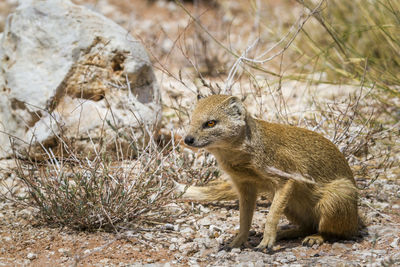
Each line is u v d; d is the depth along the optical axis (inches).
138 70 454.9
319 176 330.0
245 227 326.3
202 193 378.0
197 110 321.1
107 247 314.8
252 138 315.3
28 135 432.1
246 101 555.5
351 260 293.0
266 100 567.5
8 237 325.1
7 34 468.8
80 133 429.1
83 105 438.3
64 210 341.4
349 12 613.0
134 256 304.3
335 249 316.5
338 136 429.1
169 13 975.0
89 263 293.0
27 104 406.0
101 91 449.4
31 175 364.2
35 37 450.6
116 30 465.4
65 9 457.1
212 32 818.2
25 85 439.2
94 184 348.5
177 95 549.3
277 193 318.0
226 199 378.6
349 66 566.9
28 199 354.9
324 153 334.3
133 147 394.6
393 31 506.9
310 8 502.6
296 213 346.6
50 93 431.8
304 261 293.9
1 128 458.3
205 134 311.3
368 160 431.5
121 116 442.9
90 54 447.2
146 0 1037.2
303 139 333.4
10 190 367.2
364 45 594.6
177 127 489.1
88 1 1007.6
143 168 375.6
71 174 389.4
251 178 324.8
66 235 330.6
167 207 374.0
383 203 380.2
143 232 339.3
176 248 317.4
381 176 421.7
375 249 310.5
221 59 690.2
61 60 441.7
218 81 610.9
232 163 322.7
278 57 687.7
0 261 293.3
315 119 462.3
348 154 429.7
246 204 331.3
